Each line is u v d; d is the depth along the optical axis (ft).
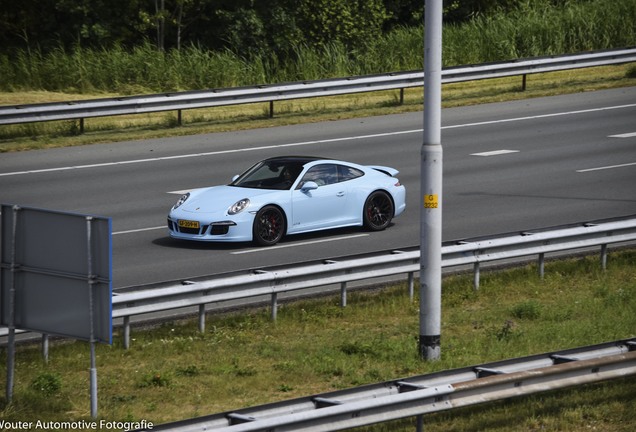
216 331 96.27
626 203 150.30
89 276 70.95
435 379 69.51
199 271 117.08
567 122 216.13
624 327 97.25
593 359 72.38
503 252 111.86
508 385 69.15
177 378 83.30
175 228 130.00
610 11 305.12
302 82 223.51
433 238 86.53
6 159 186.91
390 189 140.05
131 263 121.60
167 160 185.68
